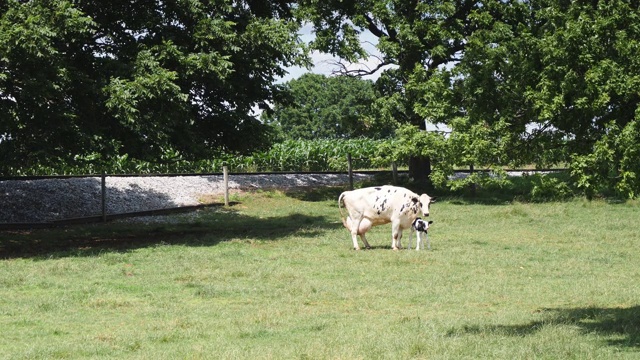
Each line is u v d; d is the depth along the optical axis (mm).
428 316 11984
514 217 27250
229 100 24766
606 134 9664
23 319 11898
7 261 18219
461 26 34500
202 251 19828
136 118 20344
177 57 21625
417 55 35156
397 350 9414
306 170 44750
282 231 24422
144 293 14148
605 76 9672
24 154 20750
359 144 49062
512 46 11219
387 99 34688
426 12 33812
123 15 22547
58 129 19656
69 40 20438
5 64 18609
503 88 11312
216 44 23094
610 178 9953
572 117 10164
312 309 12672
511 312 12117
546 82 10094
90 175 32188
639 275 15891
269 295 13875
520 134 11086
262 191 34312
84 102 20719
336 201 33844
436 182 30562
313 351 9391
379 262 17562
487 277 15578
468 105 12078
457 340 9875
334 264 17375
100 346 9977
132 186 31609
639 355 8938
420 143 31109
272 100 26453
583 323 11117
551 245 20719
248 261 17953
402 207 19641
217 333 10828
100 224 26047
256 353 9359
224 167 31625
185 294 14094
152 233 24312
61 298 13445
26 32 17922
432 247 20281
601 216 27062
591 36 10133
